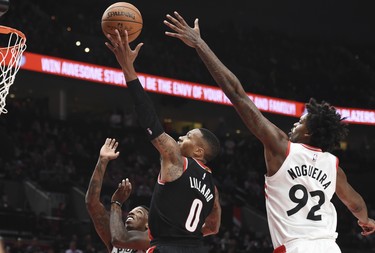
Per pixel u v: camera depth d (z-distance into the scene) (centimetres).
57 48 2302
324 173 382
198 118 2789
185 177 380
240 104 375
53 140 2209
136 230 480
